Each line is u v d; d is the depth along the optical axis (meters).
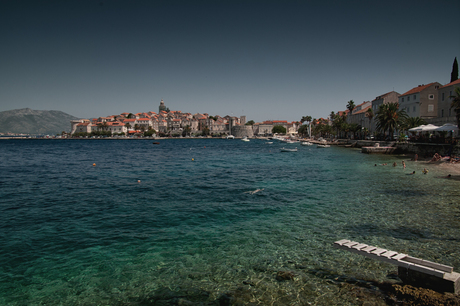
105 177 36.41
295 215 19.02
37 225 17.20
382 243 13.97
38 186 29.98
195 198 24.27
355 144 95.69
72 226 17.03
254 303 9.40
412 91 78.75
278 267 11.79
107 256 13.01
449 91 62.56
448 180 31.17
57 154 79.88
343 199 23.33
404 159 54.25
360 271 11.32
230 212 19.88
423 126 51.12
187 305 9.38
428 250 13.09
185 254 13.14
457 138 49.41
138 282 10.88
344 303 9.17
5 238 15.10
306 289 10.12
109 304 9.59
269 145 141.25
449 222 17.11
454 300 8.23
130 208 21.05
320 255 12.85
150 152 89.75
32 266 12.09
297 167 46.56
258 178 35.19
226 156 72.75
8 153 82.88
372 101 103.38
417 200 22.61
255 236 15.23
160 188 28.83
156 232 15.98
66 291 10.34
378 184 29.56
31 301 9.77
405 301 8.86
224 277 11.11
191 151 95.25
